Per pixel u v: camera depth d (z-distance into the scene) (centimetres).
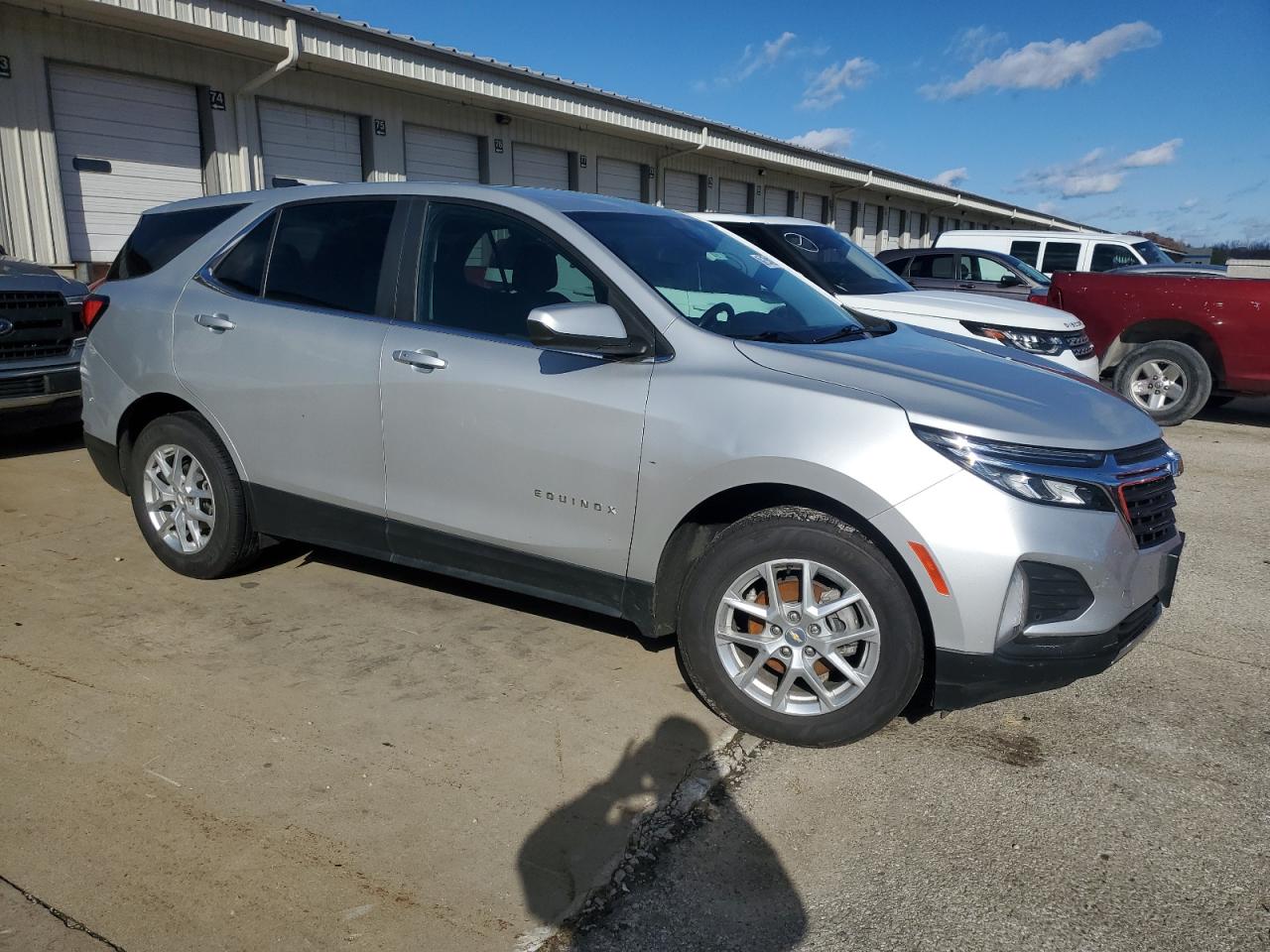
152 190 1159
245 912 237
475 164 1588
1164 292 930
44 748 307
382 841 267
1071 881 261
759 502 335
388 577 471
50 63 1040
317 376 398
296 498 417
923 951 233
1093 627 295
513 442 354
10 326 655
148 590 444
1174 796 302
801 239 805
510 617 427
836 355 339
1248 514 638
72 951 222
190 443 443
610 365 340
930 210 3431
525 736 326
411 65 1339
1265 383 909
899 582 299
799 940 237
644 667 382
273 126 1280
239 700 343
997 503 287
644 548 336
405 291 389
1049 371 371
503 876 255
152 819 273
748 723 327
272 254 430
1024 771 315
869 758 321
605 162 1853
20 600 427
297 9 1168
